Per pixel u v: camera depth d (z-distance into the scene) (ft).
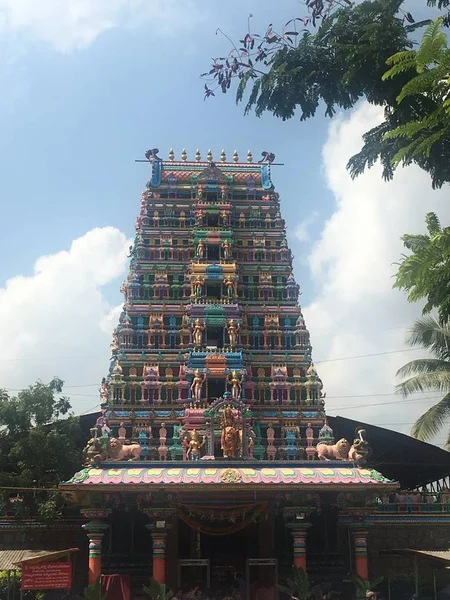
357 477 119.55
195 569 134.10
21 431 147.43
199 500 121.90
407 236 67.87
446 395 151.74
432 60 42.37
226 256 161.68
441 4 57.36
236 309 153.89
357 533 123.34
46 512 132.87
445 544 142.51
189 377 145.59
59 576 103.40
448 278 48.98
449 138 54.49
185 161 180.24
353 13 62.49
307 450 140.77
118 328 153.79
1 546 135.44
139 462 121.80
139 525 137.18
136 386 146.10
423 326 153.89
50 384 154.81
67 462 143.02
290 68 65.10
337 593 122.01
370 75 60.80
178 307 156.76
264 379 149.38
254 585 124.88
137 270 160.66
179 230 167.02
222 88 63.72
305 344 154.10
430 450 163.94
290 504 122.83
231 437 130.11
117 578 122.62
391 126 61.52
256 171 180.24
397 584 136.36
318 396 147.33
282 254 166.20
